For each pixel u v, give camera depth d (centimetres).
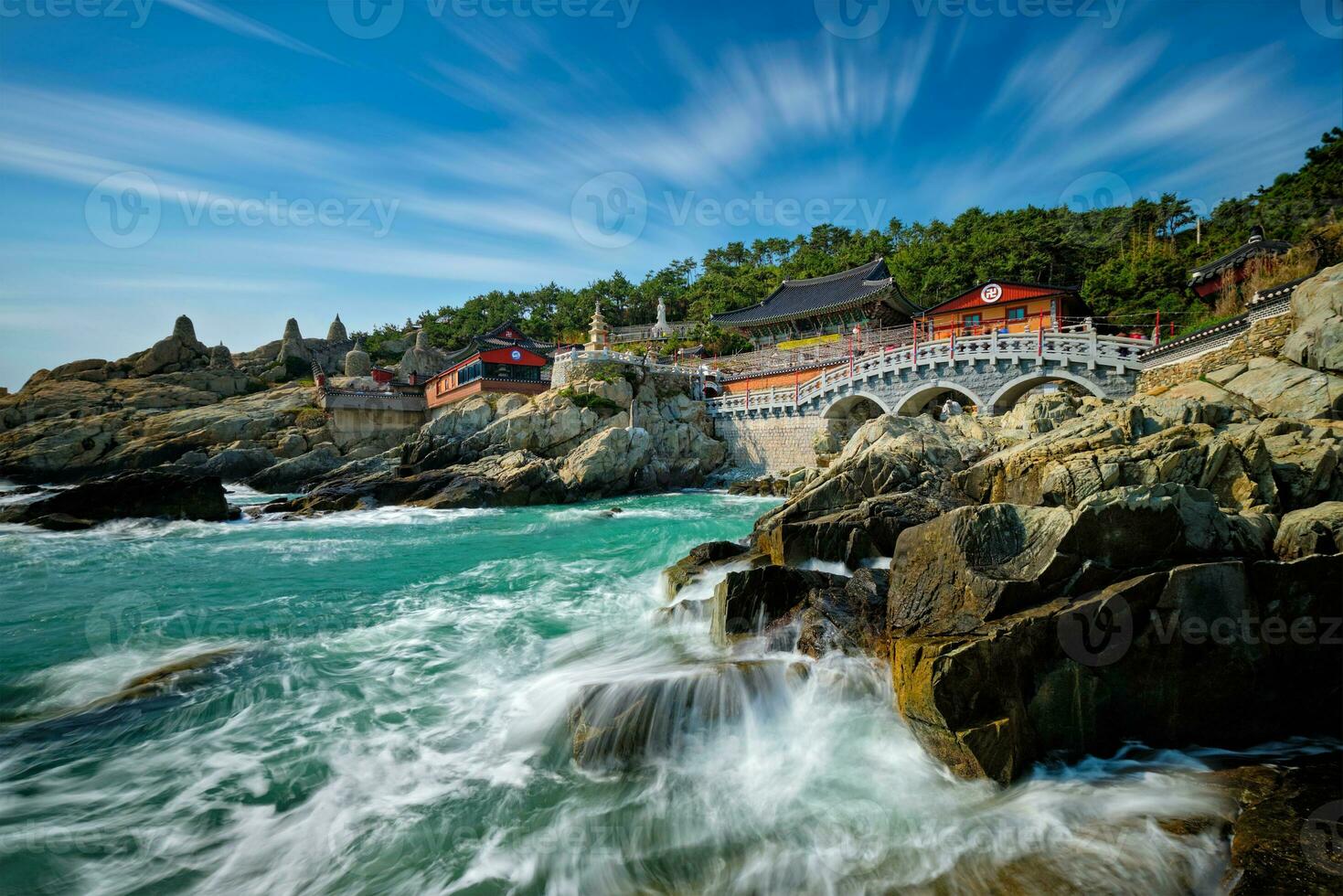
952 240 7856
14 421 5297
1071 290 3459
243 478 4681
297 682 1041
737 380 4988
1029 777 764
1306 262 2369
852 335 4744
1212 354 2233
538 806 732
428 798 744
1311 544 984
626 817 714
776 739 877
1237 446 1288
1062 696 811
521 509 3341
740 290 7762
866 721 884
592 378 4584
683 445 4453
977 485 1706
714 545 1678
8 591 1662
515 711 927
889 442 2341
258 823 694
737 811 726
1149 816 674
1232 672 838
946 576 944
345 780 775
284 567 1953
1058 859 620
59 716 912
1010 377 3023
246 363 7462
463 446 4031
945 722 753
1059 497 1355
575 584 1714
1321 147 5109
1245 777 734
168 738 863
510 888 610
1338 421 1569
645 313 9488
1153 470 1282
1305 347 1806
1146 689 829
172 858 642
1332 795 675
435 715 933
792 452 4134
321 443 4978
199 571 1903
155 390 5791
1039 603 874
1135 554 889
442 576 1819
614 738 819
